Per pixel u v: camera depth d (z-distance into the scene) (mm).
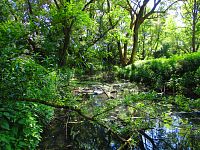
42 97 6574
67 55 11117
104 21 13930
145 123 8523
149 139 7719
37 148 6879
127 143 7031
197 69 14844
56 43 10617
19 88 5059
